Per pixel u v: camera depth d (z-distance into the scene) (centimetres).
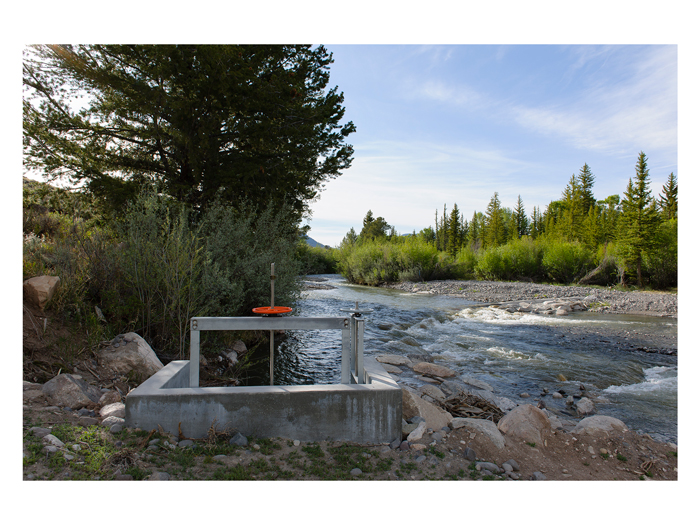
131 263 594
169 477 266
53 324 489
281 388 345
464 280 2798
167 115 920
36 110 853
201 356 621
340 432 345
